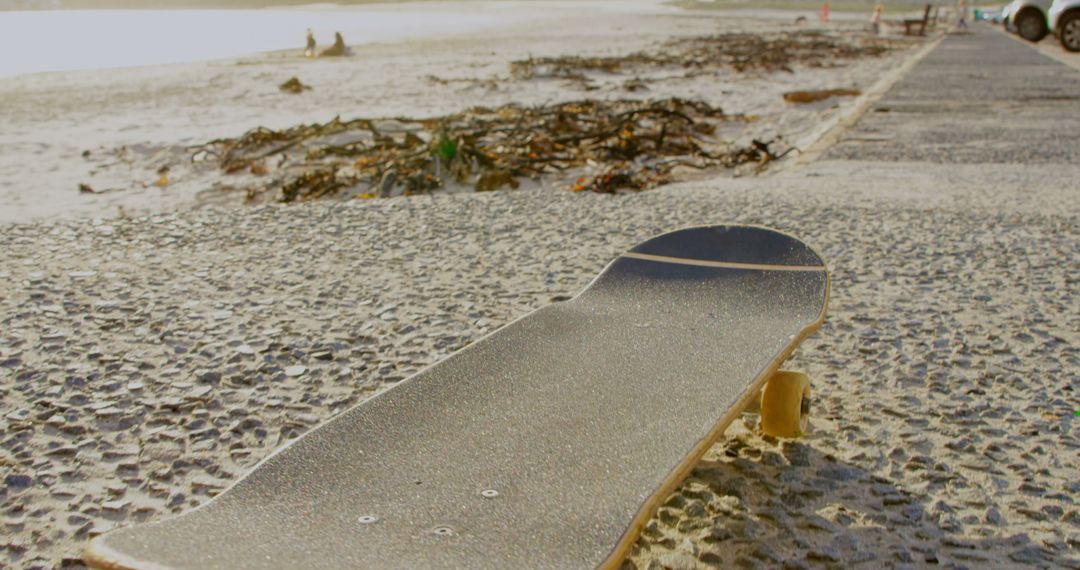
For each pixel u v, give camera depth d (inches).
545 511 20.7
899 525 29.0
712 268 36.7
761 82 246.5
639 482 21.9
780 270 35.9
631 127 143.5
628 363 29.6
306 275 57.6
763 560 27.1
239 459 33.5
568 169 125.6
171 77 268.7
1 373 40.9
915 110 166.2
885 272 58.5
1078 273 58.0
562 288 55.0
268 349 44.0
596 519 20.3
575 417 25.7
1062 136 130.6
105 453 33.7
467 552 18.9
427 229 70.6
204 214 76.0
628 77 265.4
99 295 52.7
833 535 28.3
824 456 33.5
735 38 462.6
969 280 56.8
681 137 150.7
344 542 19.3
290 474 21.8
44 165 134.3
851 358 43.6
